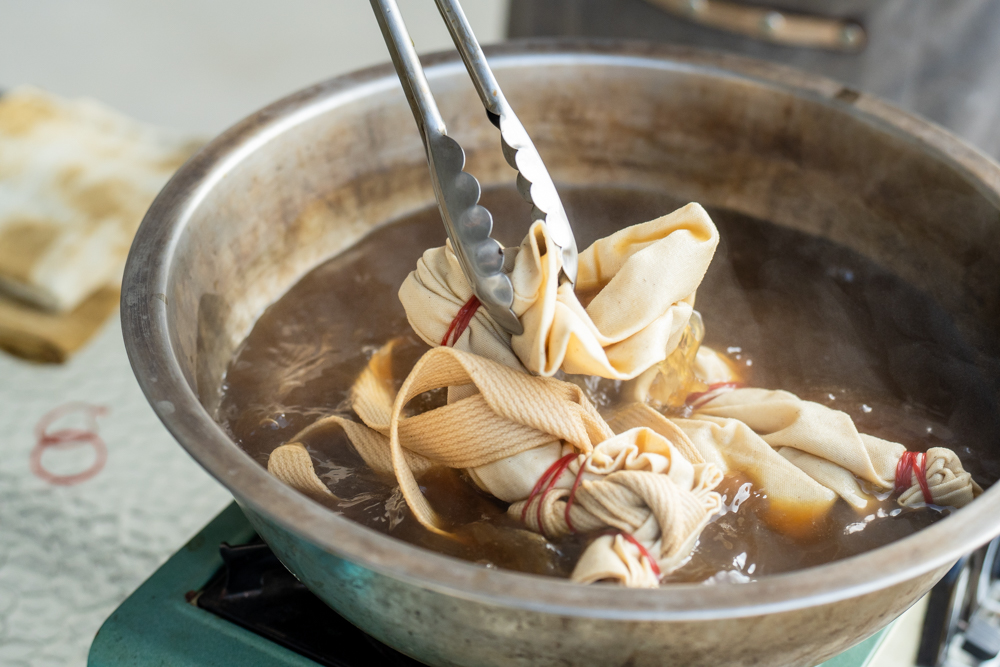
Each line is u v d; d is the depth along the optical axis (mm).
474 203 682
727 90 907
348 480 743
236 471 622
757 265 904
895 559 603
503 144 704
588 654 617
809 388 815
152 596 752
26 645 932
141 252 743
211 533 787
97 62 2176
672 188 959
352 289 880
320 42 2242
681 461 694
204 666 725
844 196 901
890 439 780
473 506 722
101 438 1079
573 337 698
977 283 831
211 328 797
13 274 1144
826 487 729
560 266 710
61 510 1022
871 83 1114
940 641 816
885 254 891
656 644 609
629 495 681
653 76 917
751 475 735
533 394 700
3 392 1106
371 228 923
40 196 1260
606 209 945
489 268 681
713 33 1129
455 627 619
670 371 791
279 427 784
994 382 812
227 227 814
